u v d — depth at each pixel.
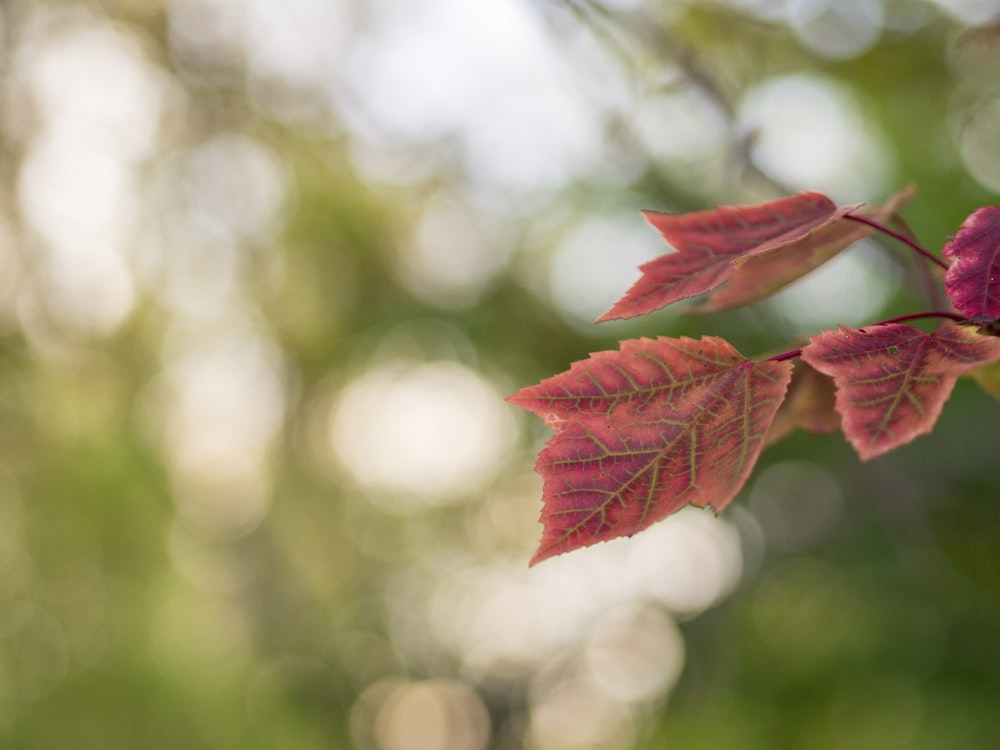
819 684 6.87
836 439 7.55
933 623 6.59
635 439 1.21
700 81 3.30
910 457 6.65
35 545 8.56
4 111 7.70
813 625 7.25
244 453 11.11
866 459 1.02
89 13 8.09
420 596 14.79
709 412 1.21
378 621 14.27
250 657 10.48
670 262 1.32
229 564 11.30
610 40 3.35
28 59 7.79
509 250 9.69
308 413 11.08
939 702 6.31
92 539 8.75
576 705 16.31
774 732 6.91
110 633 8.70
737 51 5.30
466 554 13.91
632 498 1.19
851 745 6.46
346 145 8.91
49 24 7.90
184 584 9.56
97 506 8.73
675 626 11.80
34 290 8.11
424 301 9.80
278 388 10.70
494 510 13.15
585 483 1.20
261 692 10.73
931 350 1.12
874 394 1.08
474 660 16.88
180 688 9.06
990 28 4.05
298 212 9.53
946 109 6.21
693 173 5.55
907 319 1.18
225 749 9.30
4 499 8.50
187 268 9.40
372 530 12.98
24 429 8.44
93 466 8.73
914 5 4.98
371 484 12.37
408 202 9.55
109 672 8.64
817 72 5.54
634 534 1.16
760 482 9.71
